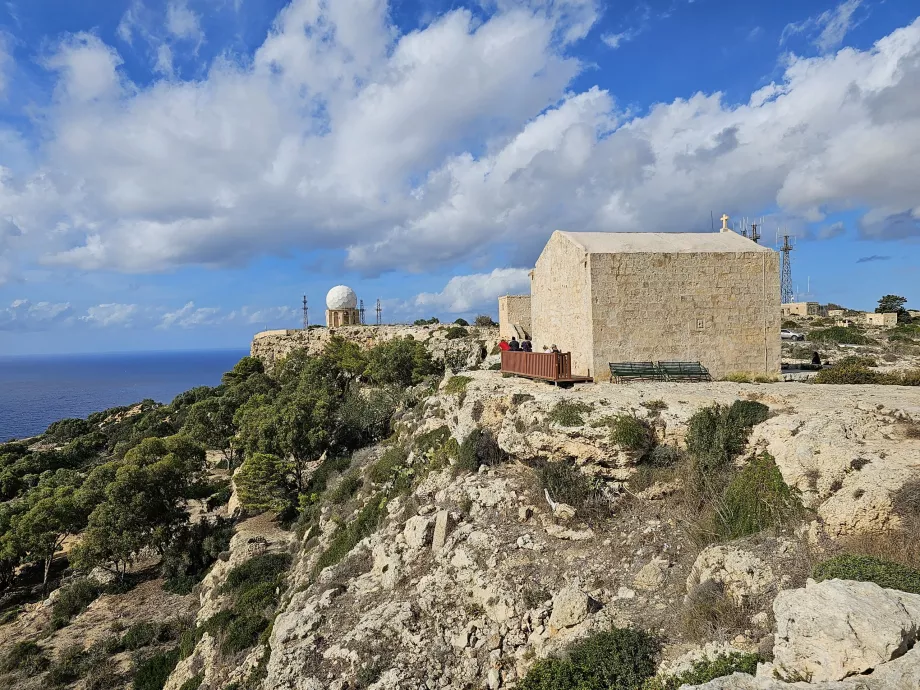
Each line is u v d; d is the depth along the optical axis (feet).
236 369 285.02
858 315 274.77
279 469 133.39
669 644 35.17
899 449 40.93
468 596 50.39
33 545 123.85
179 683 74.79
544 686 34.50
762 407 53.62
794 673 23.27
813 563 33.96
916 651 20.70
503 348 118.21
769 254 84.58
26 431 473.26
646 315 82.33
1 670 91.04
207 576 114.01
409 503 72.90
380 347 209.36
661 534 48.62
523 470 65.77
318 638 53.67
